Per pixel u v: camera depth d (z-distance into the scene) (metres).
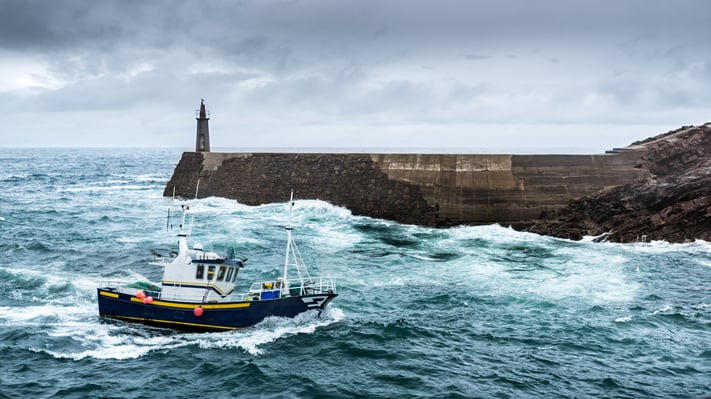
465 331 26.38
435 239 43.81
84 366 22.44
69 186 95.75
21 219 56.03
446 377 21.92
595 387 21.30
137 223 53.16
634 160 49.34
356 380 21.59
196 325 25.73
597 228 44.28
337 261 37.88
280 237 44.94
